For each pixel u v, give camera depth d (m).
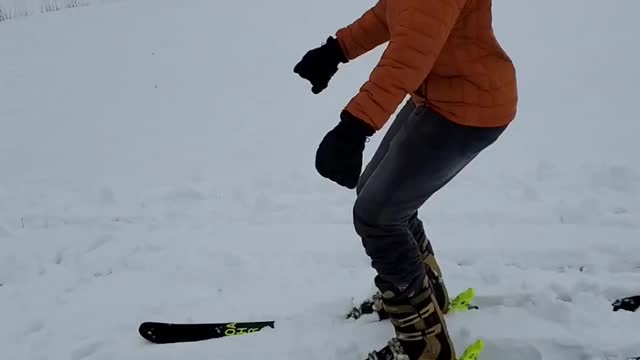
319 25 9.98
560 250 3.23
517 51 7.46
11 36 11.60
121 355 2.72
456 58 1.91
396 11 1.79
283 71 7.84
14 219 4.20
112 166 5.23
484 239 3.43
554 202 3.78
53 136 6.22
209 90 7.37
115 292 3.24
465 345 2.56
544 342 2.54
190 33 10.46
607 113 5.32
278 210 4.03
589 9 9.02
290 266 3.34
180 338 2.79
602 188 3.92
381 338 2.64
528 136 4.98
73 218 4.15
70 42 10.71
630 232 3.36
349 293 3.01
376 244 2.16
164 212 4.12
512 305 2.83
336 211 3.94
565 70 6.63
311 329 2.75
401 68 1.72
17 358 2.76
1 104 7.55
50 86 8.18
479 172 4.36
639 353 2.46
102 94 7.63
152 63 8.87
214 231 3.80
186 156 5.31
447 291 2.87
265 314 2.94
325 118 6.02
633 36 7.56
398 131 2.25
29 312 3.11
